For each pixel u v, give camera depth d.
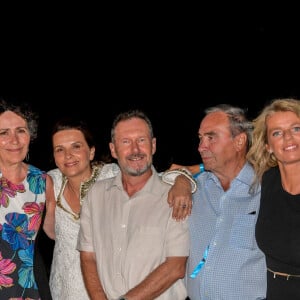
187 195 3.06
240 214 3.06
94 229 3.16
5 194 3.17
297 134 2.84
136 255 3.02
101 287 3.11
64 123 3.41
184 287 3.16
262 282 2.99
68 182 3.47
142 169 3.05
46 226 3.54
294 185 2.88
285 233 2.83
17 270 3.14
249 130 3.17
